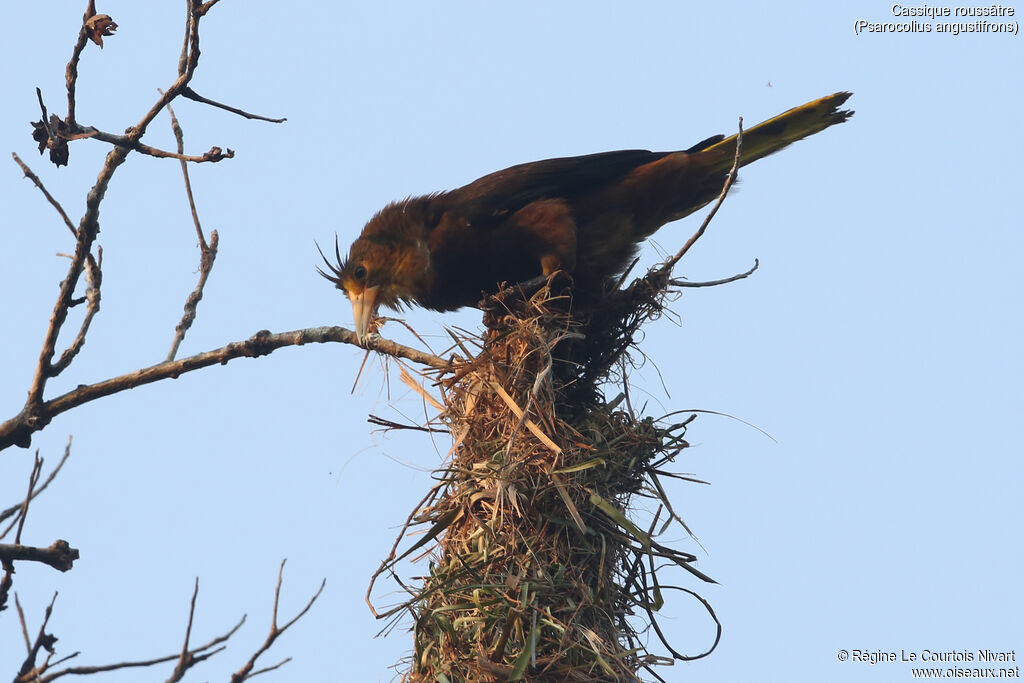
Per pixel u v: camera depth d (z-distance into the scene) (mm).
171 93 9055
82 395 10234
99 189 9398
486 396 10711
